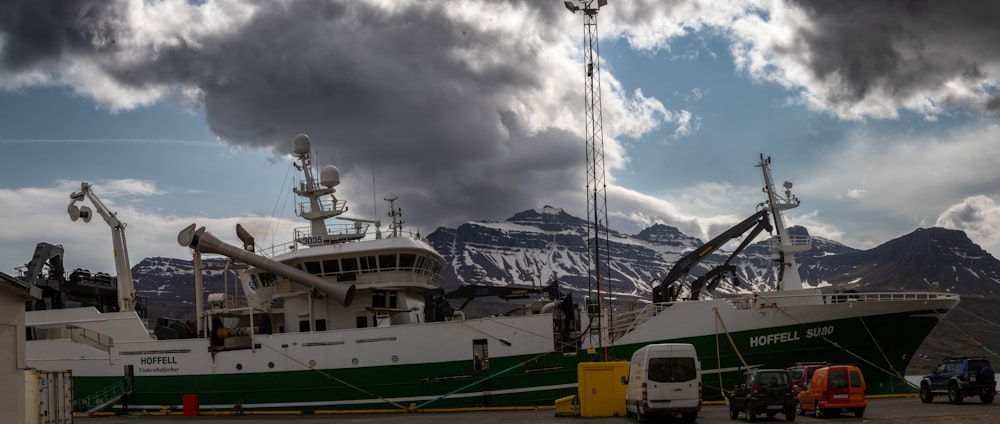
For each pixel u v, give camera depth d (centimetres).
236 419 4162
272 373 4444
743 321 4191
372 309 4462
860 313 4247
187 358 4578
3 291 2908
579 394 3700
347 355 4353
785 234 4844
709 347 4178
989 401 3728
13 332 2942
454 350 4272
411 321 4759
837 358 4250
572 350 4231
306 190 5175
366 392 4306
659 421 3253
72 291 5497
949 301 4266
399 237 4734
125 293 4972
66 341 4775
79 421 4294
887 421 2948
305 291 4662
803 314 4216
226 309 4600
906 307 4256
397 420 3703
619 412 3641
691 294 4862
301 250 4769
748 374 3259
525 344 4244
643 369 3164
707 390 4159
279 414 4381
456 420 3584
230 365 4512
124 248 5019
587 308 4278
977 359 3722
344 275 4700
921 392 3941
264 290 4891
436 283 5091
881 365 4303
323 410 4350
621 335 4225
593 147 4978
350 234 5028
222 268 4981
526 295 4538
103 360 4709
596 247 4719
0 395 2870
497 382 4234
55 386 3238
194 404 4500
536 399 4203
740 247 4894
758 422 3112
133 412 4625
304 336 4425
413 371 4278
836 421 3008
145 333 4700
